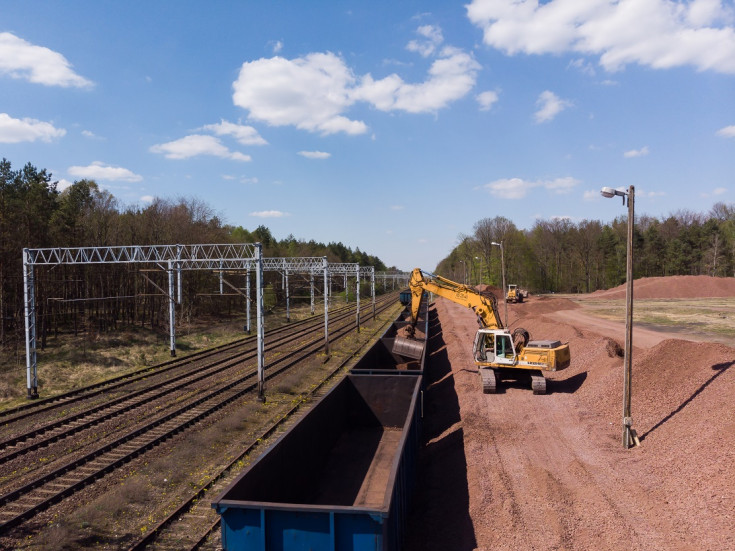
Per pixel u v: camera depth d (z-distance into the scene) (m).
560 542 8.03
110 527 9.98
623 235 99.31
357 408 15.63
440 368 25.75
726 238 82.62
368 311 69.75
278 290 65.44
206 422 17.11
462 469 11.42
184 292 46.22
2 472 12.74
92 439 15.20
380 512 6.21
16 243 32.38
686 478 9.61
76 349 30.70
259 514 6.43
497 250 89.25
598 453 11.91
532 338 31.31
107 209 48.81
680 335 28.03
